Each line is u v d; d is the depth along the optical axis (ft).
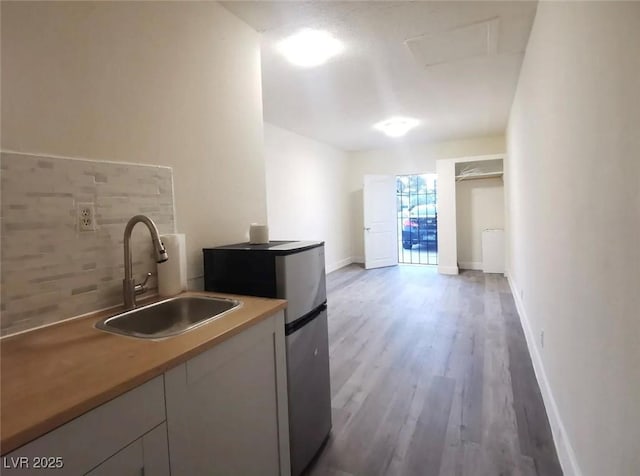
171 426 3.06
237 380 3.89
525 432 6.20
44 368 2.87
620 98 3.03
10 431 2.03
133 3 4.79
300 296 5.30
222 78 6.38
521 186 11.56
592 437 4.08
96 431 2.46
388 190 23.82
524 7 7.08
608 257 3.45
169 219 5.28
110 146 4.46
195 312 5.06
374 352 9.88
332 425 6.56
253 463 4.17
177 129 5.42
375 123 16.43
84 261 4.19
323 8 6.75
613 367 3.36
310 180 19.99
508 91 12.25
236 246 5.82
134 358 3.04
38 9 3.76
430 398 7.40
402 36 8.06
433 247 25.59
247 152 6.92
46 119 3.82
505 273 19.65
